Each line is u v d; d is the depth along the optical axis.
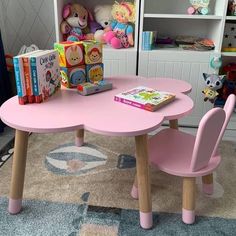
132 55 2.01
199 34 2.27
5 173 1.56
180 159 1.23
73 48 1.34
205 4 1.96
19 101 1.18
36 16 2.33
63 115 1.10
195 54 1.96
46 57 1.21
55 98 1.26
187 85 1.49
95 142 1.89
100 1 2.25
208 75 1.96
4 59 2.08
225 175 1.58
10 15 2.35
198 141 1.07
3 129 2.06
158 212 1.31
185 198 1.22
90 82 1.42
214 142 1.17
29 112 1.12
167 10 2.21
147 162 1.14
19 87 1.16
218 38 1.95
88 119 1.07
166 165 1.19
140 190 1.17
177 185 1.49
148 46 2.00
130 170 1.61
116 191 1.44
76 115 1.10
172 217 1.28
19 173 1.23
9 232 1.19
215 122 1.09
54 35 2.37
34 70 1.15
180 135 1.42
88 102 1.23
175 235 1.19
